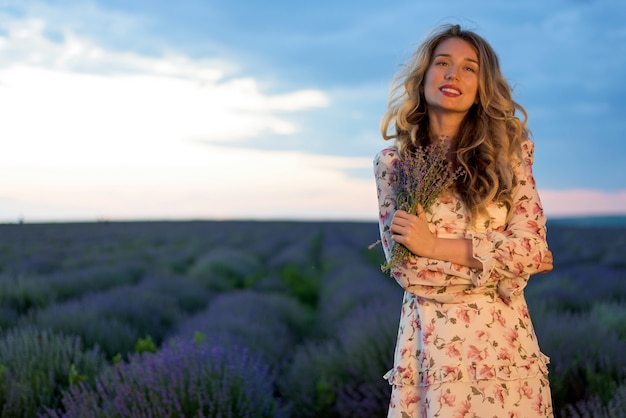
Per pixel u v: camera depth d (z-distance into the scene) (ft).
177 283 38.17
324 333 27.50
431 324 6.51
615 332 18.89
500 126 6.84
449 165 6.68
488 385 6.16
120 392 12.60
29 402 13.74
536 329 18.25
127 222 268.21
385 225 6.99
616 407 11.89
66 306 25.91
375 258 66.18
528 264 6.26
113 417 11.98
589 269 46.62
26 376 14.98
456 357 6.27
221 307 28.91
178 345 14.90
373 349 17.10
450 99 6.91
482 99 6.90
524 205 6.66
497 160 6.64
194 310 33.60
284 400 16.74
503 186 6.60
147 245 95.09
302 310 32.48
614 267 55.06
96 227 192.13
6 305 29.01
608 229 182.60
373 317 19.45
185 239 117.39
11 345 16.81
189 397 12.28
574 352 16.10
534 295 31.19
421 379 6.46
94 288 39.22
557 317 21.39
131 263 53.52
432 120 7.24
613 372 15.23
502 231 6.71
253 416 12.66
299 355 19.49
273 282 46.24
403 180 6.80
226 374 13.29
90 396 12.81
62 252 73.00
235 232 161.79
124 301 27.89
